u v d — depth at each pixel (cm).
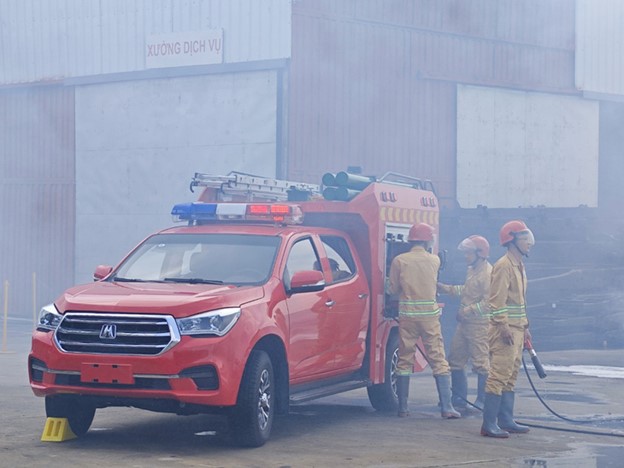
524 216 2094
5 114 2716
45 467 745
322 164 2223
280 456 806
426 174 2412
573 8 2706
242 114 2248
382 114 2320
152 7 2405
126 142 2470
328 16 2231
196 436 901
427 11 2405
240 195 1138
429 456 824
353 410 1117
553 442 912
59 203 2630
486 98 2530
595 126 2761
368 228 1075
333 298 980
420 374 1479
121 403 812
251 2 2228
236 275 907
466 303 1113
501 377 928
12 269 2730
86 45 2544
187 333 791
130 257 957
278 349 880
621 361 1698
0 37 2702
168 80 2386
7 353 1736
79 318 810
